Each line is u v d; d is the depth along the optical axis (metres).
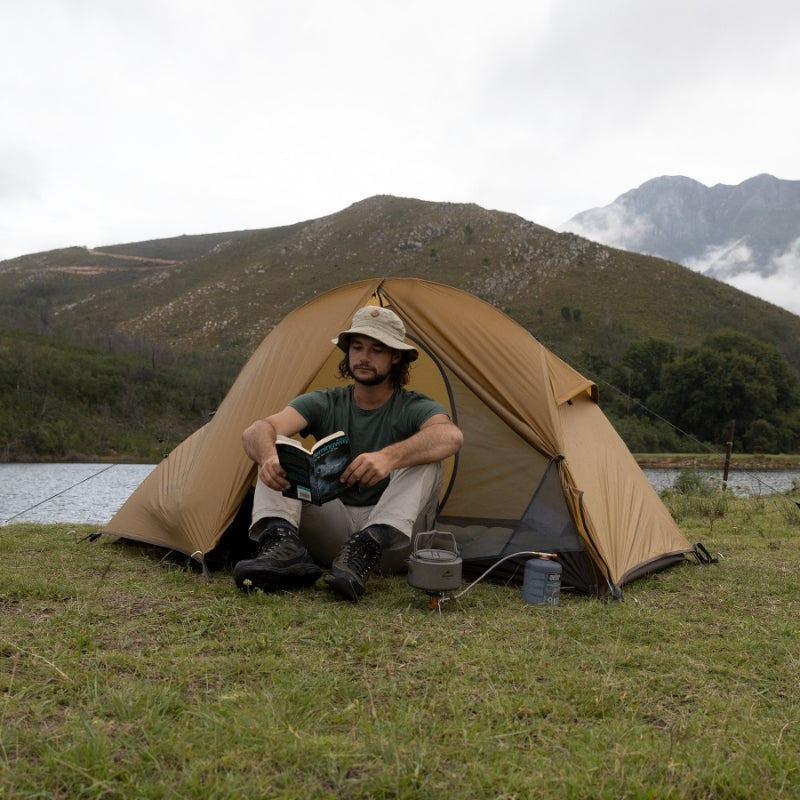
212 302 175.00
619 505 5.02
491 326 4.89
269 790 1.74
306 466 3.45
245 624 3.15
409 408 3.99
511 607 3.79
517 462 4.68
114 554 4.83
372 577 4.26
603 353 104.94
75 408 77.50
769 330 125.12
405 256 175.88
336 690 2.42
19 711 2.12
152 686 2.32
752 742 2.15
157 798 1.69
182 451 5.55
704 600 4.22
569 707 2.38
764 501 12.27
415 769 1.86
